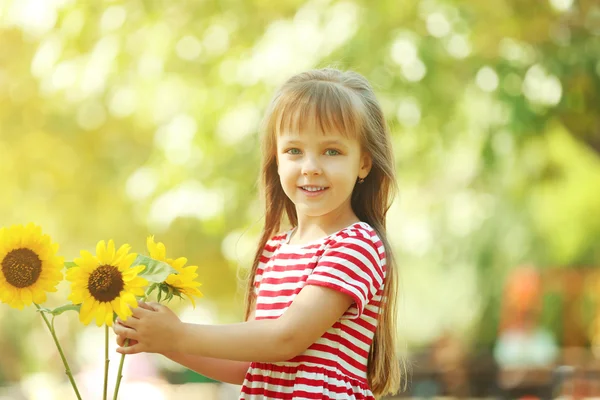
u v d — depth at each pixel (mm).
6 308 17422
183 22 8977
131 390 12180
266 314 2977
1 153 11852
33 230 2582
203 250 11422
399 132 8367
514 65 8109
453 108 8297
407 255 15234
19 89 11039
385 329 3023
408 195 12594
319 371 2779
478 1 8102
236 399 12086
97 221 12531
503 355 12297
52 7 9133
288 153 2971
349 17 8070
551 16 8086
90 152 11898
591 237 14883
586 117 8234
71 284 2508
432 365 11617
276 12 8680
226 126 8727
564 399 8227
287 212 3279
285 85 3055
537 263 14984
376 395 3121
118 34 9102
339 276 2785
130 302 2488
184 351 2619
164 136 9164
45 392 12789
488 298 15828
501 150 8508
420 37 8039
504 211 14586
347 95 2967
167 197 9086
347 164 2938
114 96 9492
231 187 8938
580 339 14109
